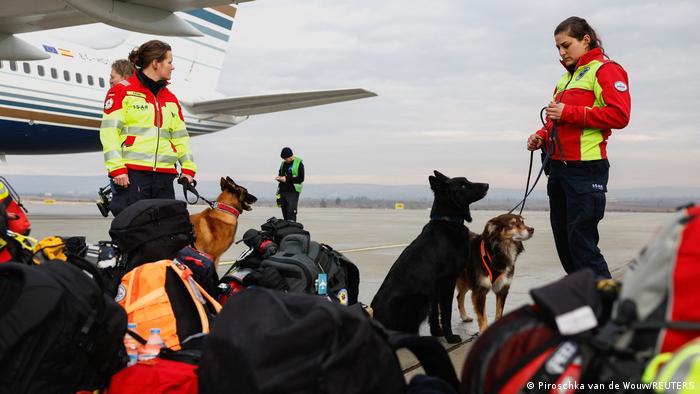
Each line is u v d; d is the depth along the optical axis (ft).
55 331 7.17
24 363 7.00
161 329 9.31
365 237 43.68
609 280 6.18
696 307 4.78
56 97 57.82
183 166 17.29
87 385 7.70
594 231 15.33
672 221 5.09
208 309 10.27
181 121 17.20
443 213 14.16
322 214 96.48
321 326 6.25
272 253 12.95
